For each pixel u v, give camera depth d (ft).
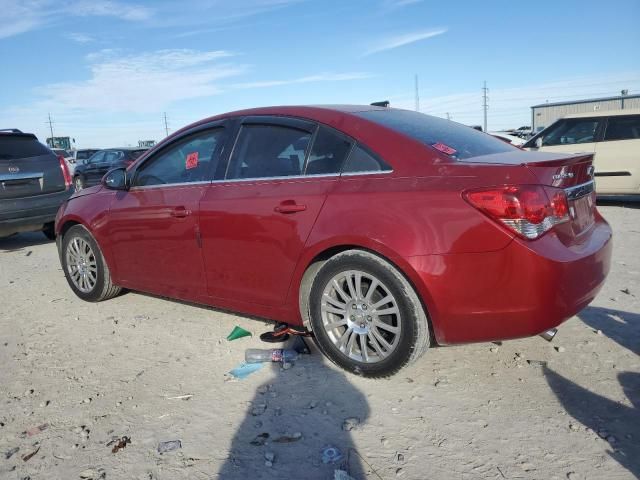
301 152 11.46
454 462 8.05
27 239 30.58
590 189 10.93
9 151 25.57
